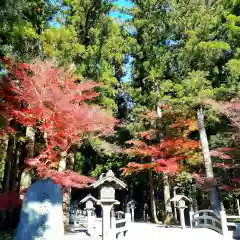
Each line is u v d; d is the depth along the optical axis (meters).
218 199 13.35
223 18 20.62
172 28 19.77
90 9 13.89
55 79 9.08
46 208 8.23
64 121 8.76
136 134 16.98
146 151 14.97
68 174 8.87
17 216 11.77
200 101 14.13
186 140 15.19
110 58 14.94
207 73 16.67
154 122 17.03
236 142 13.51
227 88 15.73
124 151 15.23
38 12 12.99
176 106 15.37
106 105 13.67
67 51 11.73
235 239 9.62
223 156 13.10
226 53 20.41
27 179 11.10
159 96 17.41
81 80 11.84
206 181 13.61
